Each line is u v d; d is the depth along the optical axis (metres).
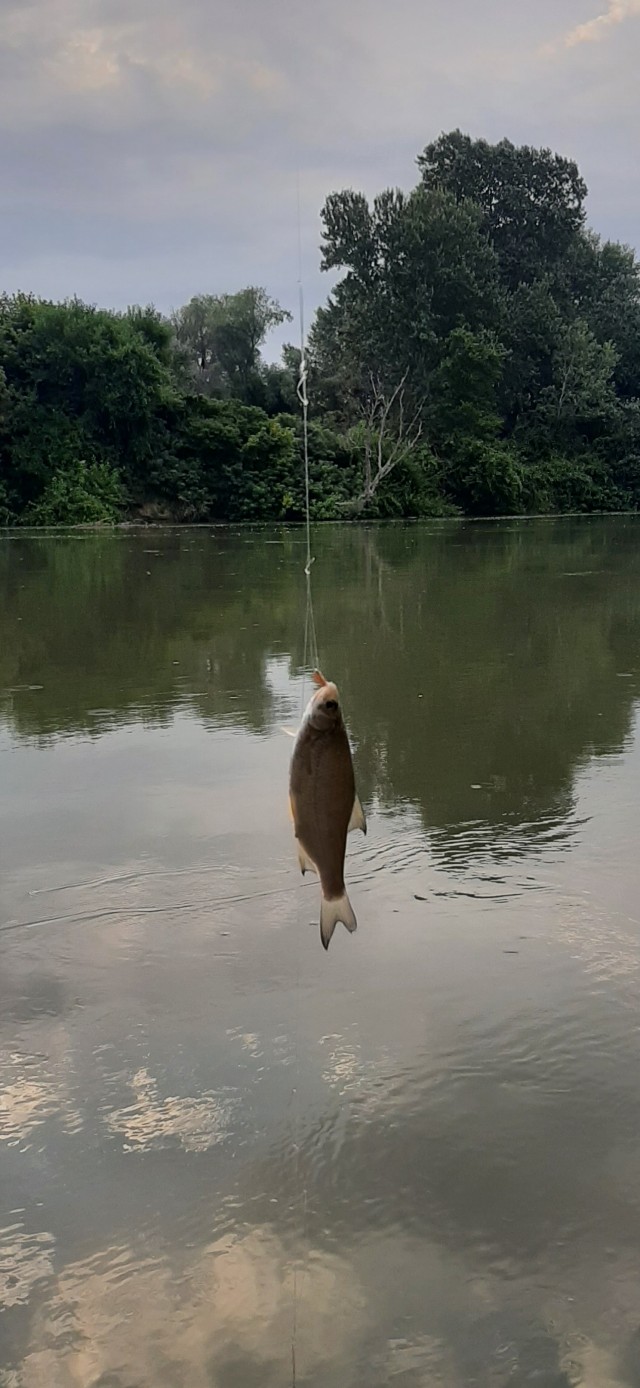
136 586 15.03
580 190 58.50
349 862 4.51
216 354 50.62
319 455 41.88
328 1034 3.23
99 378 36.12
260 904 4.13
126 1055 3.15
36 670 8.55
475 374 46.75
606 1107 2.88
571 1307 2.28
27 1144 2.77
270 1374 2.13
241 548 23.89
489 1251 2.42
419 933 3.87
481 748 6.20
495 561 19.66
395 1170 2.66
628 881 4.29
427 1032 3.23
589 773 5.71
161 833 4.85
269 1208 2.55
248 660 8.95
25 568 18.20
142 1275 2.37
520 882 4.30
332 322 50.84
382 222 48.41
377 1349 2.18
